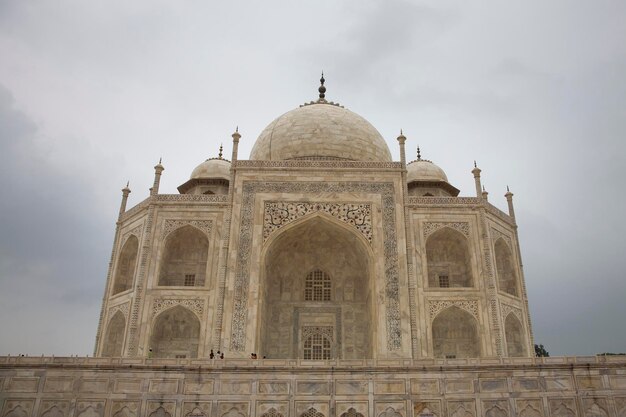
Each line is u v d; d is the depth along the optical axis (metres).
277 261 65.81
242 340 55.50
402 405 35.78
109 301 63.50
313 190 62.81
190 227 62.19
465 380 36.31
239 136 66.19
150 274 59.50
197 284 62.72
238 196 62.25
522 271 66.44
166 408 35.81
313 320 63.66
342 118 76.06
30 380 36.41
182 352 58.72
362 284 65.00
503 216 66.81
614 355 36.59
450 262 64.50
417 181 76.62
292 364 36.75
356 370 36.56
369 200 62.47
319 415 35.62
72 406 35.91
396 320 56.78
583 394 35.75
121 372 36.62
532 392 35.91
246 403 35.91
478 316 58.62
